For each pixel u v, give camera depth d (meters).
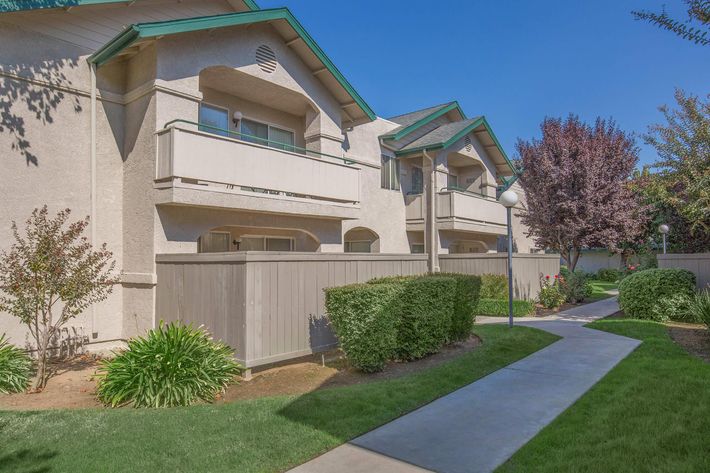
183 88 9.32
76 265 7.29
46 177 8.56
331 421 4.97
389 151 16.59
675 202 11.23
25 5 7.97
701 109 10.33
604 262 32.91
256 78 10.81
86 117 9.16
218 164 9.14
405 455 4.23
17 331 8.12
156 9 10.70
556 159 17.59
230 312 7.09
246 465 3.99
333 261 8.39
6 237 8.02
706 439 4.27
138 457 4.13
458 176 20.59
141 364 6.04
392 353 7.56
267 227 11.02
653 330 9.98
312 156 12.12
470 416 5.20
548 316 13.06
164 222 8.96
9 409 5.64
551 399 5.73
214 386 6.15
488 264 15.08
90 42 9.31
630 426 4.66
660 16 4.20
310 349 7.80
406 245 17.20
